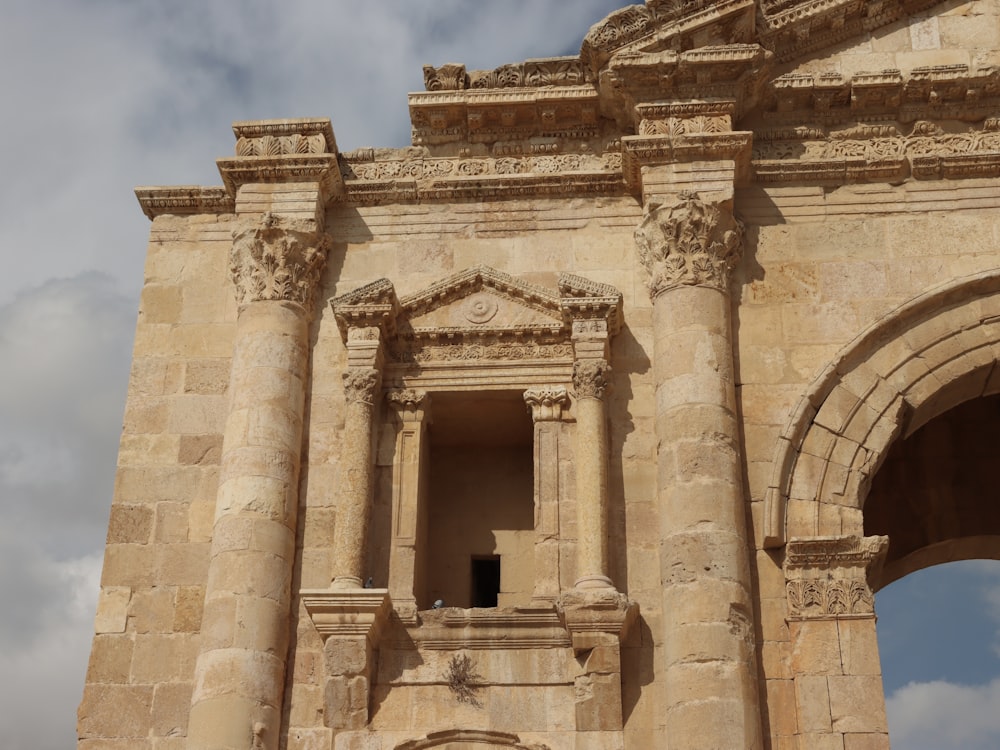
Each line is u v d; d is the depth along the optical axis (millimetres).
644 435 20812
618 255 22344
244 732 18688
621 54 22359
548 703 18953
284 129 23062
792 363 21000
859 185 22391
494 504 22094
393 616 19625
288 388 21203
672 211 21406
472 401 21453
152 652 19938
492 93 23172
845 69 23359
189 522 20875
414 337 21562
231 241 23172
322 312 22312
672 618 18891
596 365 20641
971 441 26828
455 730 18859
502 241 22656
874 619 19016
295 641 19797
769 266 21812
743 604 18891
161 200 23422
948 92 22500
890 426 20453
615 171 22719
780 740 18500
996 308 21203
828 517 19812
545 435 20719
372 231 22922
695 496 19438
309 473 21016
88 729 19484
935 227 21875
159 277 22891
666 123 22250
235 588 19547
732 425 20188
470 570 21609
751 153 22188
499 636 19359
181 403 21781
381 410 21219
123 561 20594
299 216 22359
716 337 20688
